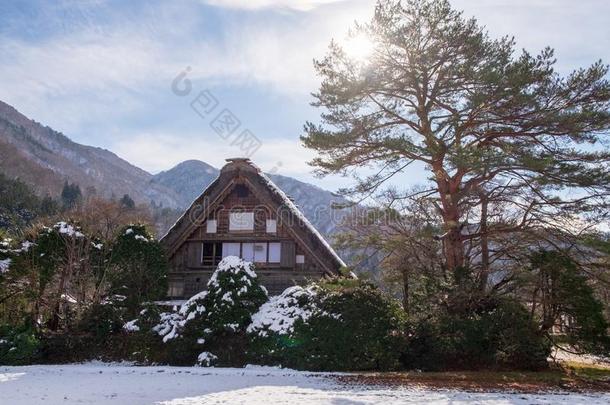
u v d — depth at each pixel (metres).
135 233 24.28
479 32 19.95
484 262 21.41
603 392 14.84
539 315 20.17
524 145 20.27
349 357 18.80
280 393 13.27
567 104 19.98
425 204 21.22
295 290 21.16
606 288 20.81
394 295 24.22
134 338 21.28
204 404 11.58
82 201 34.97
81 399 12.17
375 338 18.92
